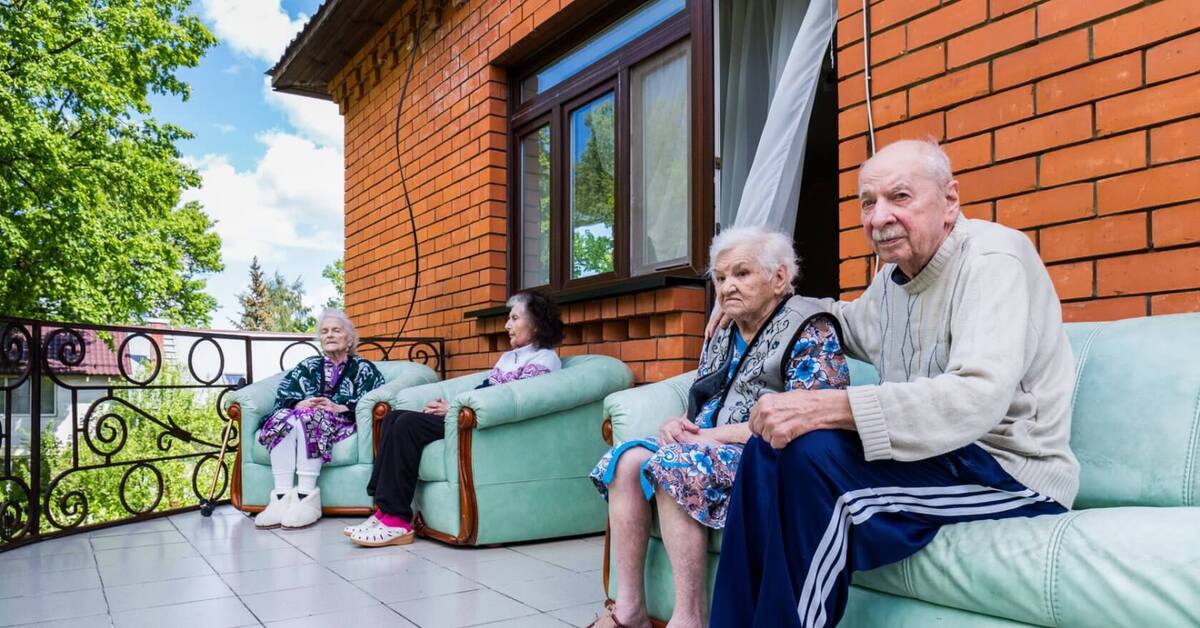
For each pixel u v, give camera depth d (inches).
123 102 550.0
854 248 109.5
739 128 149.8
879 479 61.0
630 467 85.3
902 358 71.3
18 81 489.7
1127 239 81.4
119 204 569.3
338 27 251.4
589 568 118.8
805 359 80.7
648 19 164.2
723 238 88.6
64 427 394.6
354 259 275.0
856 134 110.0
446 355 214.2
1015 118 91.6
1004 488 62.8
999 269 63.2
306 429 156.2
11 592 109.1
